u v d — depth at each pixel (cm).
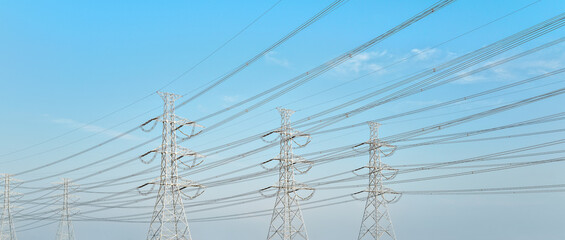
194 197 6556
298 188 6819
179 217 6397
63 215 9981
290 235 6675
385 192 7212
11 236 10025
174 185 6462
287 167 6875
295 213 6750
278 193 6800
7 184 10188
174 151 6594
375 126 7444
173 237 6316
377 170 7281
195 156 6581
